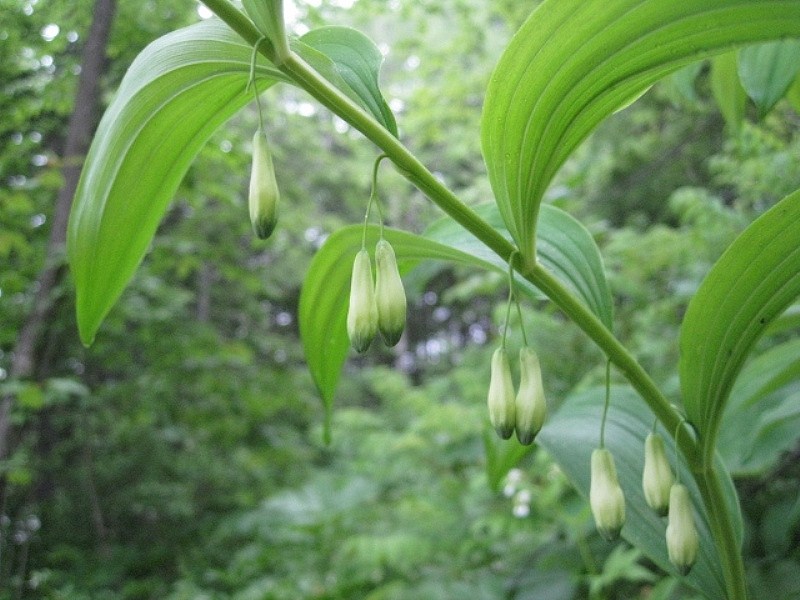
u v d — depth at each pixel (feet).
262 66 3.24
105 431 20.75
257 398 20.24
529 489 11.62
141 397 19.04
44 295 10.62
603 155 19.47
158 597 19.72
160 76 3.25
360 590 16.14
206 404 20.01
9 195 10.63
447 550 15.28
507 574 12.06
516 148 3.00
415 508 16.79
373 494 20.38
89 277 3.73
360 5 16.69
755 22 2.33
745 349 3.27
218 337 18.78
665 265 13.89
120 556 20.90
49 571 14.34
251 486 24.71
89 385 19.10
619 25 2.48
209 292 28.91
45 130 11.82
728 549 3.63
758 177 10.47
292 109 21.86
